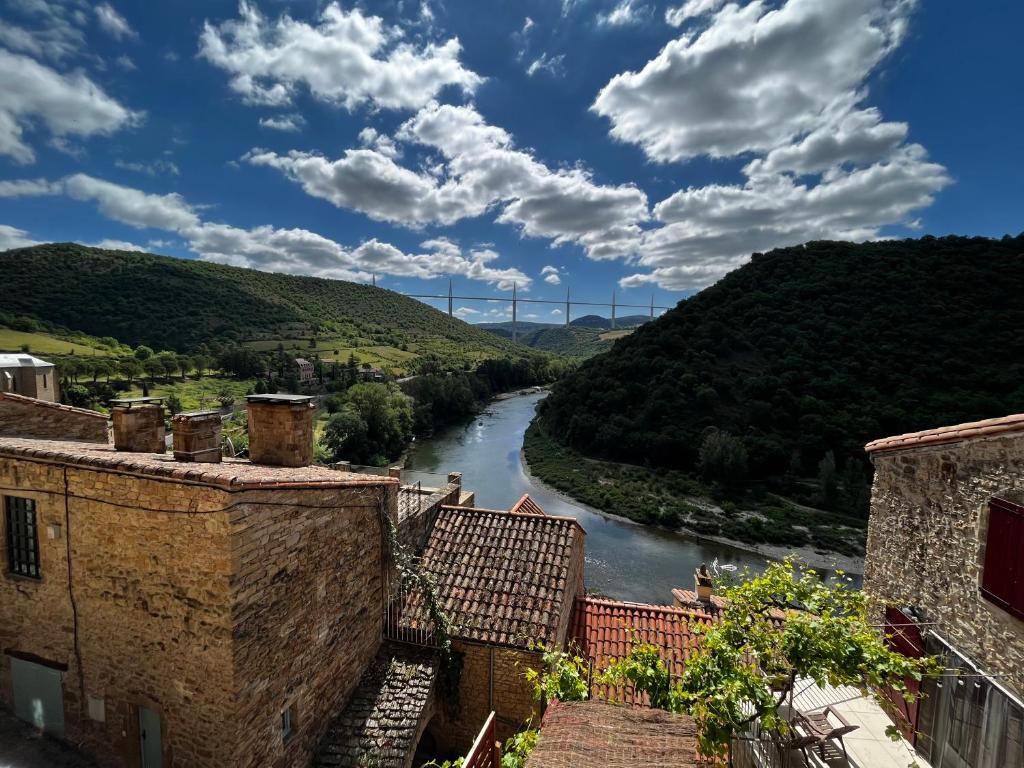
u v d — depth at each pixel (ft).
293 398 37.65
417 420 273.33
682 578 115.55
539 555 41.98
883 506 31.27
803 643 21.06
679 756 20.38
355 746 30.66
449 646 36.37
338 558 32.17
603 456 216.13
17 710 29.71
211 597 23.59
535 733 24.72
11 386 53.01
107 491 25.73
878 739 28.32
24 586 28.71
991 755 22.02
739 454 173.17
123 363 268.62
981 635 23.02
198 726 24.52
